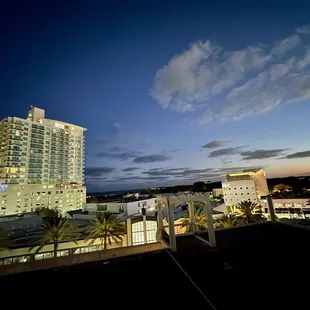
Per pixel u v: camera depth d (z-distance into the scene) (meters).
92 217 62.19
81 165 165.00
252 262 12.21
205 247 14.90
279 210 83.44
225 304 8.50
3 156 122.50
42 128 139.12
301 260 12.00
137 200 69.31
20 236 46.97
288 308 8.04
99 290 10.10
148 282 10.62
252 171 108.50
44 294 9.95
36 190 124.19
